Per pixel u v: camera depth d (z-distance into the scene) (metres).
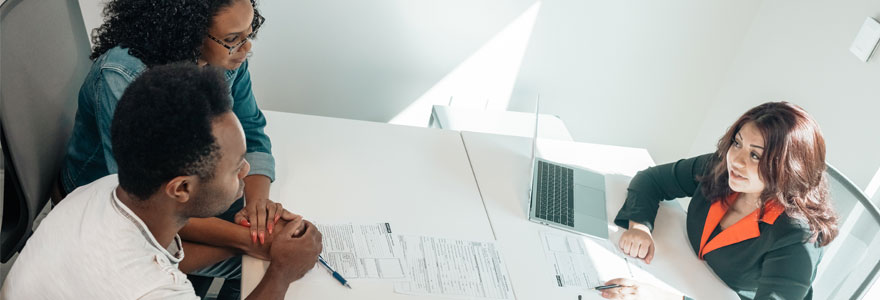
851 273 1.52
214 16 1.38
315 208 1.57
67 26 1.57
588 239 1.67
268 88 2.72
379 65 2.73
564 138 2.48
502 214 1.71
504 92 2.87
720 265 1.63
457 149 2.01
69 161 1.51
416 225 1.58
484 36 2.72
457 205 1.71
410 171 1.82
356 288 1.35
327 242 1.46
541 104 2.93
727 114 2.89
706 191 1.71
